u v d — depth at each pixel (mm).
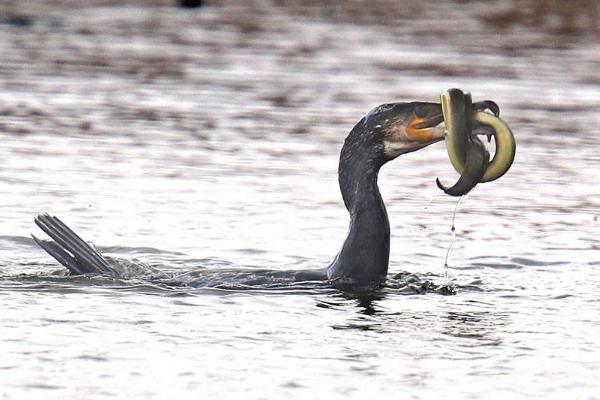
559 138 21094
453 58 31125
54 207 15344
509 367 9234
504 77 27969
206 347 9555
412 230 14609
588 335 10117
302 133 21250
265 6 44250
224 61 30344
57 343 9547
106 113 22922
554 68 29688
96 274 11609
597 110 23984
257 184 17078
